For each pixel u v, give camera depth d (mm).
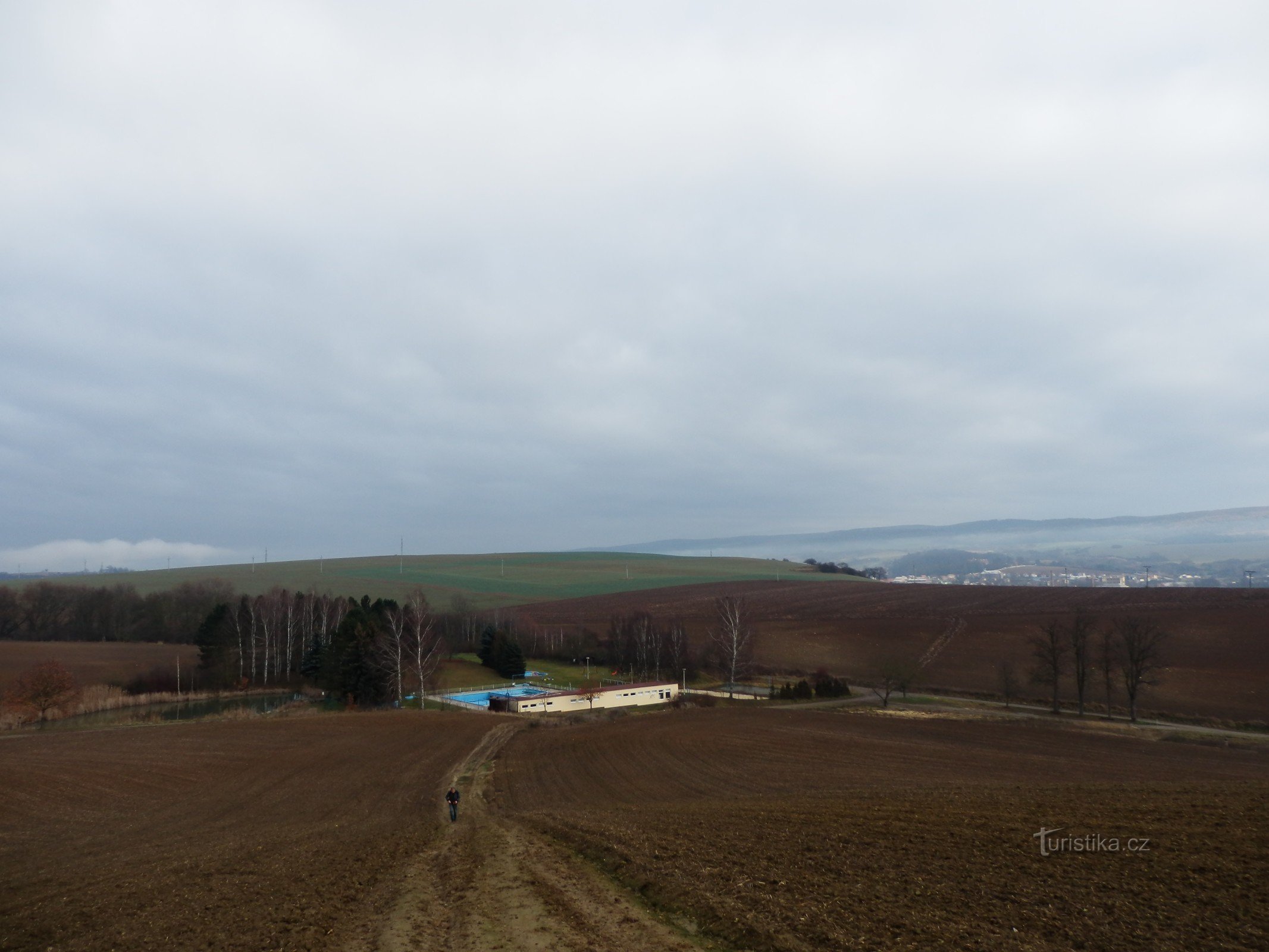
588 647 122062
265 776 45750
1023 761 48406
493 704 80500
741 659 101750
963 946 14477
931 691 87750
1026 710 75938
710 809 30641
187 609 127125
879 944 14742
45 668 76688
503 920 18109
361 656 82312
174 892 22188
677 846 23391
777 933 15531
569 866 22734
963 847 21234
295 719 68062
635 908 18422
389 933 17641
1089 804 26078
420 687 85062
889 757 49844
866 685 92875
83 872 26016
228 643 100000
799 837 23828
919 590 154500
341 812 37062
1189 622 98938
